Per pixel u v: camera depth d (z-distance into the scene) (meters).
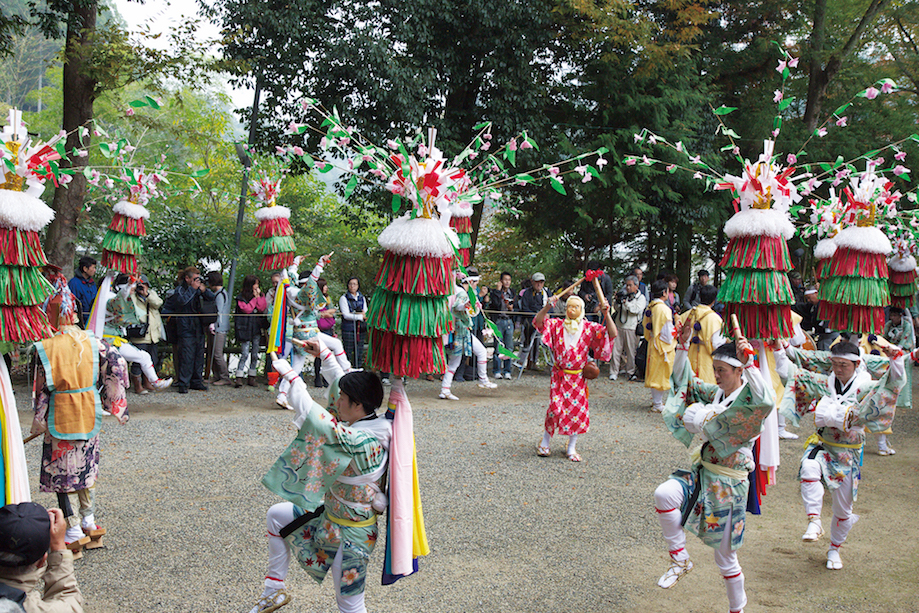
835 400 4.98
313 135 14.12
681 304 17.34
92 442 4.75
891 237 8.31
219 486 6.28
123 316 7.63
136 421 8.69
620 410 10.38
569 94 16.95
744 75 19.91
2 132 3.91
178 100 12.65
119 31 11.65
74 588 2.79
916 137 6.49
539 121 15.41
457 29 14.47
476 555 5.00
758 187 5.44
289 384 3.33
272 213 9.82
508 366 13.04
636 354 13.09
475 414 9.88
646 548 5.21
